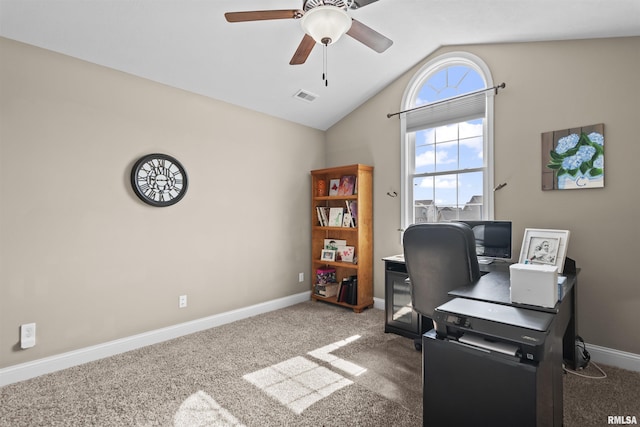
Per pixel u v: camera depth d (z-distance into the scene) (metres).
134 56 2.50
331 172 4.02
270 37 2.57
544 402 1.24
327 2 1.72
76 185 2.39
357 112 3.95
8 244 2.12
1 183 2.10
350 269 4.11
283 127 3.86
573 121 2.45
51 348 2.28
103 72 2.53
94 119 2.48
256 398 1.95
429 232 1.96
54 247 2.29
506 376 1.22
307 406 1.87
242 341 2.80
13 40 2.15
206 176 3.15
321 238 4.21
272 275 3.74
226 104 3.32
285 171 3.88
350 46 2.86
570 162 2.45
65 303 2.34
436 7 2.41
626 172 2.24
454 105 3.12
